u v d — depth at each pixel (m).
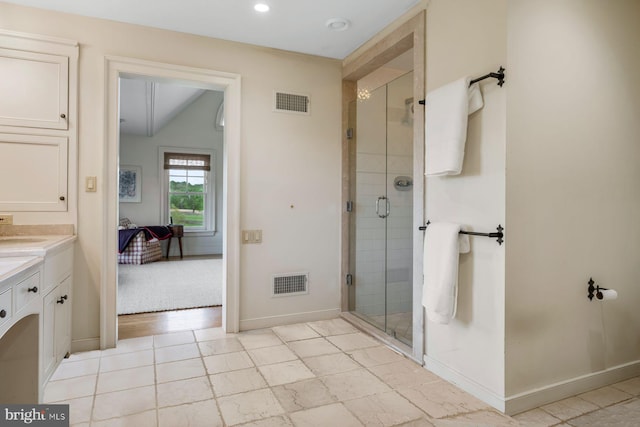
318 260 3.41
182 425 1.77
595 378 2.17
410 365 2.46
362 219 3.40
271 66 3.19
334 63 3.45
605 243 2.20
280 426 1.77
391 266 3.00
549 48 1.98
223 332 3.06
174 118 7.48
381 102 3.13
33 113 2.50
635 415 1.89
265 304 3.20
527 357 1.94
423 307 2.44
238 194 3.04
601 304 2.19
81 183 2.61
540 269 1.98
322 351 2.68
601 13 2.16
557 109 2.01
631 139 2.29
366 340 2.91
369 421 1.81
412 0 2.45
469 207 2.07
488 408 1.93
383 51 2.86
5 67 2.43
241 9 2.55
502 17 1.87
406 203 2.83
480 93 1.99
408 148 2.79
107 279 2.67
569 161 2.06
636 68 2.30
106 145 2.66
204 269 5.85
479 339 2.02
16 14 2.47
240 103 3.05
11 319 1.49
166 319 3.37
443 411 1.90
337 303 3.51
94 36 2.65
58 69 2.55
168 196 7.50
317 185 3.39
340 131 3.49
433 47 2.36
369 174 3.30
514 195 1.88
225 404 1.96
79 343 2.62
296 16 2.65
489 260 1.95
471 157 2.06
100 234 2.66
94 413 1.85
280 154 3.23
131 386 2.13
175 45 2.87
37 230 2.51
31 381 1.81
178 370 2.35
